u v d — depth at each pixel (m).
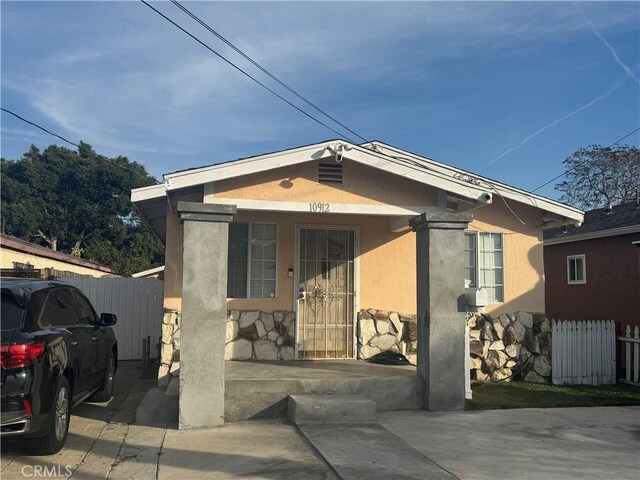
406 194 8.98
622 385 10.73
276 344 9.98
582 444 6.52
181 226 9.61
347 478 5.14
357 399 7.61
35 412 5.39
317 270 10.33
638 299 13.98
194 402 7.16
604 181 29.94
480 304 8.15
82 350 7.01
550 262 17.39
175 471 5.44
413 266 10.68
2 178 38.41
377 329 10.34
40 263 18.30
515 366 10.80
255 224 10.16
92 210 39.59
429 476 5.24
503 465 5.62
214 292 7.34
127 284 13.82
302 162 8.48
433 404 8.12
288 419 7.64
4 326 5.52
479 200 8.95
